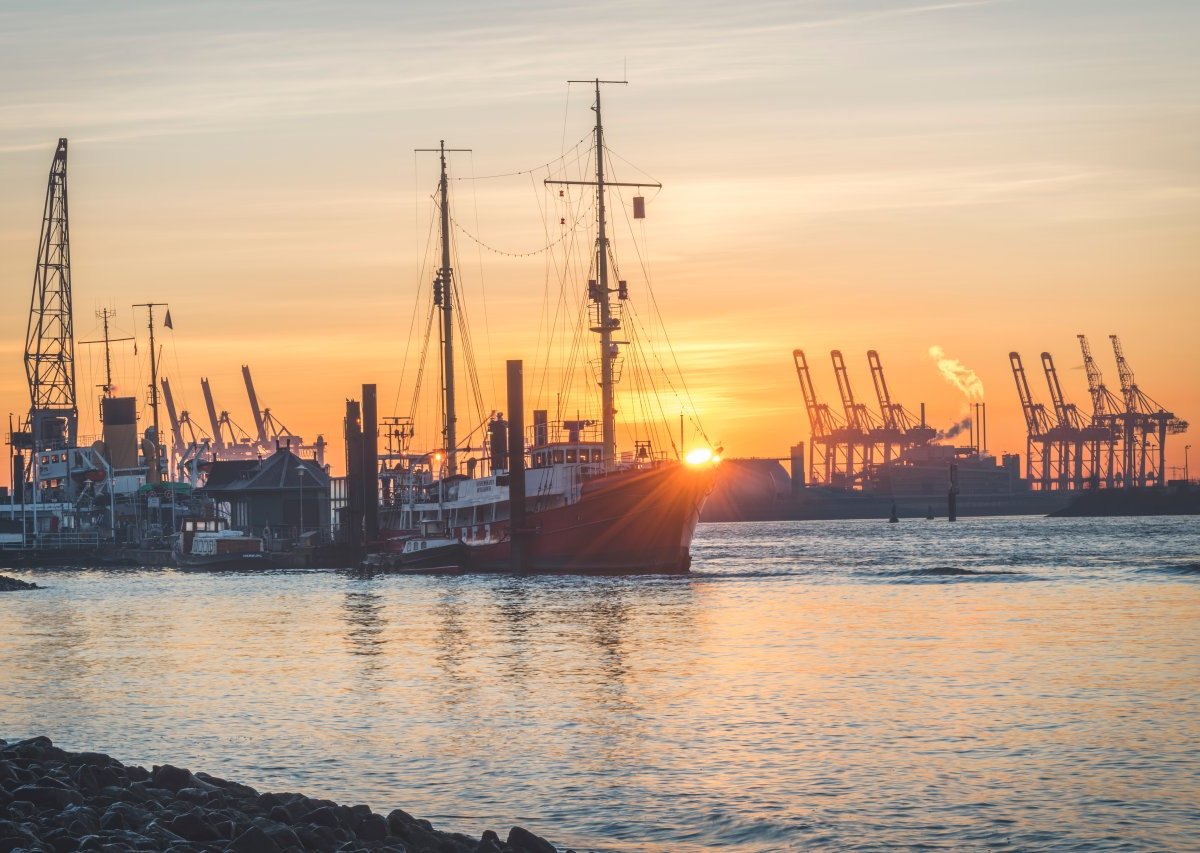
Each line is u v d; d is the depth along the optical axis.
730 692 70.38
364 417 190.50
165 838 34.25
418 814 46.38
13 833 32.78
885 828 43.88
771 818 45.03
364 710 66.31
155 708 67.88
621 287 163.38
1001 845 42.09
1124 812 45.47
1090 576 158.12
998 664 80.38
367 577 175.75
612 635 98.38
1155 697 67.31
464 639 97.56
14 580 172.25
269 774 52.47
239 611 127.94
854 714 63.25
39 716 66.12
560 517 156.88
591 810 46.44
